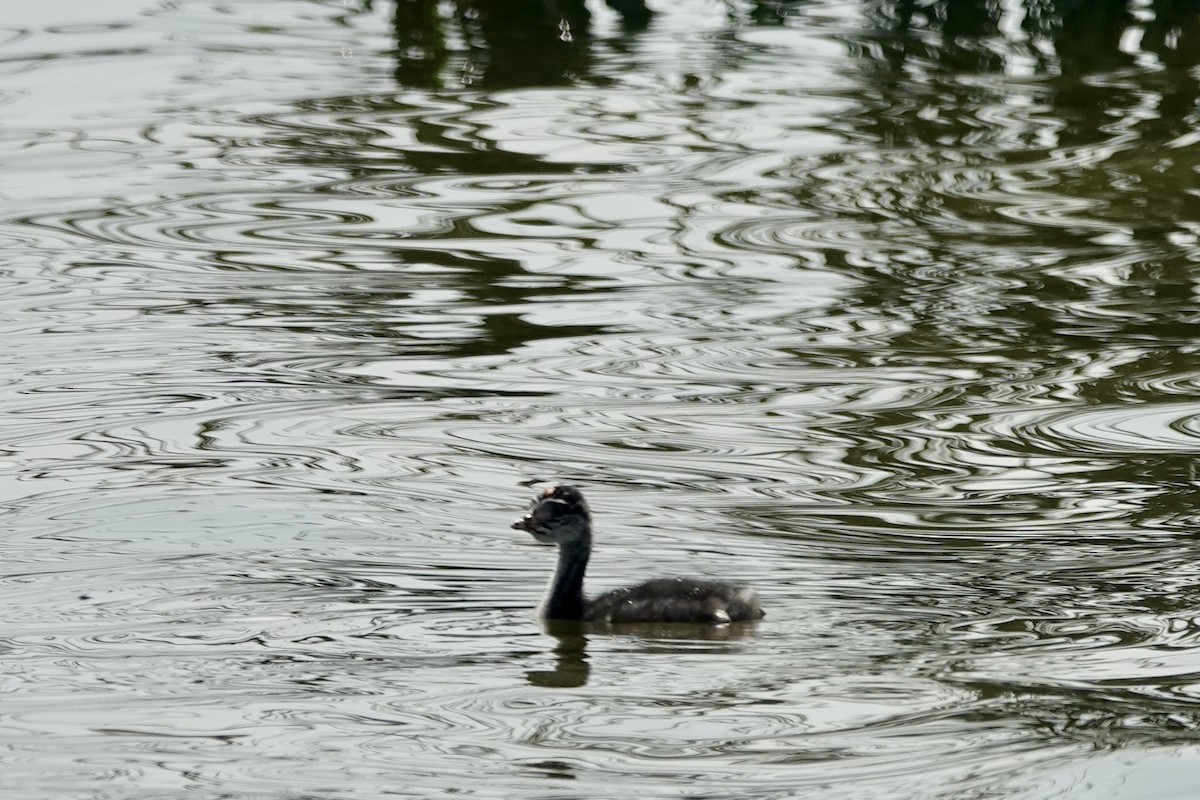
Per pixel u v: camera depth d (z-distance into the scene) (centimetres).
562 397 1772
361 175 2662
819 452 1622
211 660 1159
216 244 2328
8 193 2558
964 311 2062
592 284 2166
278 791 975
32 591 1272
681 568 1344
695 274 2205
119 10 3744
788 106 3031
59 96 3111
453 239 2353
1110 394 1784
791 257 2278
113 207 2492
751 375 1842
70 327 1984
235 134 2884
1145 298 2111
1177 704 1088
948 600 1273
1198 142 2803
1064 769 999
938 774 997
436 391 1784
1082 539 1405
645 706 1091
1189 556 1364
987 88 3142
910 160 2727
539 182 2620
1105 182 2609
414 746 1035
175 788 980
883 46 3438
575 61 3350
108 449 1606
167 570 1318
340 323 2011
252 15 3722
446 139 2850
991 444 1645
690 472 1566
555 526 1239
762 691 1111
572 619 1235
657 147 2803
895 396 1780
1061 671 1142
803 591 1295
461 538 1404
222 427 1669
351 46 3469
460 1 3744
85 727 1055
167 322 2006
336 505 1469
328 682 1123
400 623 1229
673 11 3731
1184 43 3391
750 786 984
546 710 1083
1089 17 3547
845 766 1009
